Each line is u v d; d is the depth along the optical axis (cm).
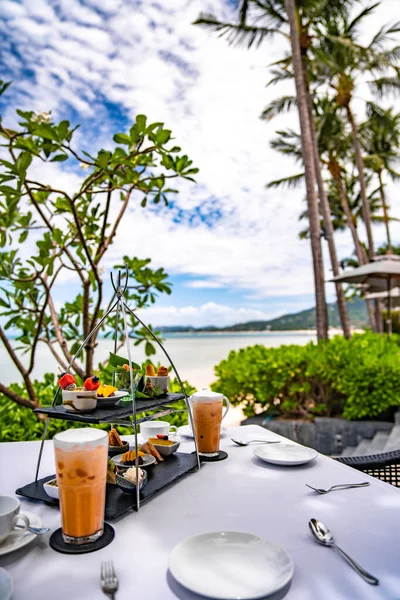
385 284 789
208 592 64
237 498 107
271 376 532
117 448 138
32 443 165
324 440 496
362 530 90
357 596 67
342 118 1484
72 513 82
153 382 141
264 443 162
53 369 1619
